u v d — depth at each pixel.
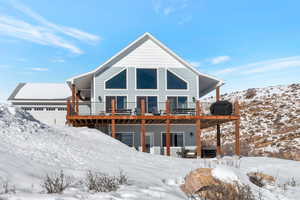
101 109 22.23
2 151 7.45
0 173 5.69
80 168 7.98
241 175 8.54
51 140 10.49
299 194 8.16
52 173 6.81
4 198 4.45
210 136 36.78
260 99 49.47
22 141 9.28
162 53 23.44
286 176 10.95
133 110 22.39
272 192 7.93
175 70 23.36
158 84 23.06
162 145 23.17
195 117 19.61
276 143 27.78
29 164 7.02
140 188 6.36
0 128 9.72
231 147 27.38
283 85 57.59
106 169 8.34
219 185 6.75
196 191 6.71
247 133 34.41
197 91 23.28
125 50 22.92
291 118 36.00
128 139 23.05
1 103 12.40
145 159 11.48
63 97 28.48
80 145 11.35
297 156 19.12
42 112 27.45
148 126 23.27
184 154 19.86
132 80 22.91
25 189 5.31
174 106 22.89
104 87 22.53
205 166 11.32
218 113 20.33
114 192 5.71
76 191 5.57
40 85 32.47
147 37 23.42
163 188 6.82
